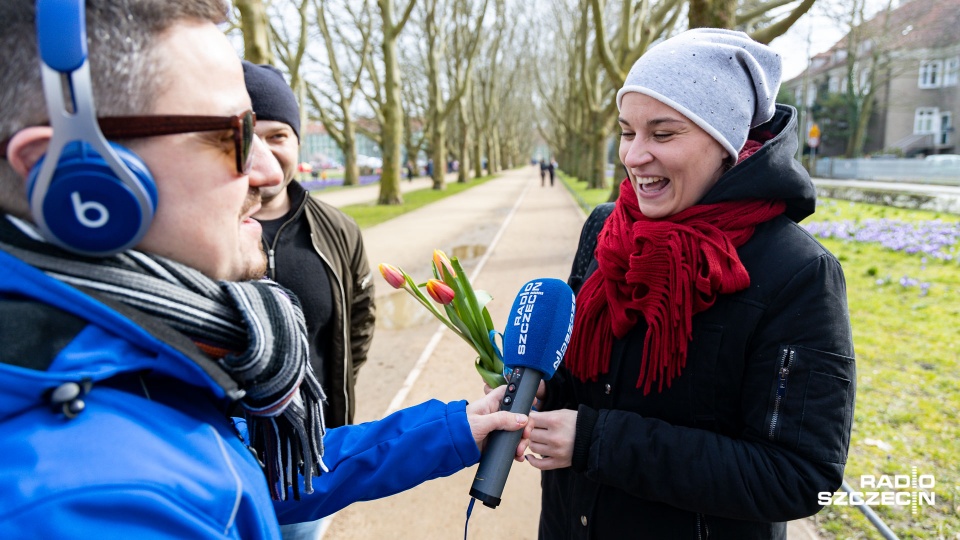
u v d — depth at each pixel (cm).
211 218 79
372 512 308
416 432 123
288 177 221
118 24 68
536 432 138
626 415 136
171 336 72
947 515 288
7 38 66
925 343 525
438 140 3023
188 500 67
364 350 263
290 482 104
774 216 139
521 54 4175
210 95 76
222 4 81
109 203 65
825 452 123
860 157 3947
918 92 4362
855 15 2673
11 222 69
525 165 10000
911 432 369
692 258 132
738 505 126
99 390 69
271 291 91
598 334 150
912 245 959
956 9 3544
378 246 1187
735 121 135
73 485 60
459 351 544
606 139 2517
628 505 145
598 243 157
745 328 130
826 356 125
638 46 1270
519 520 301
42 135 65
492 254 1066
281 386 86
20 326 64
